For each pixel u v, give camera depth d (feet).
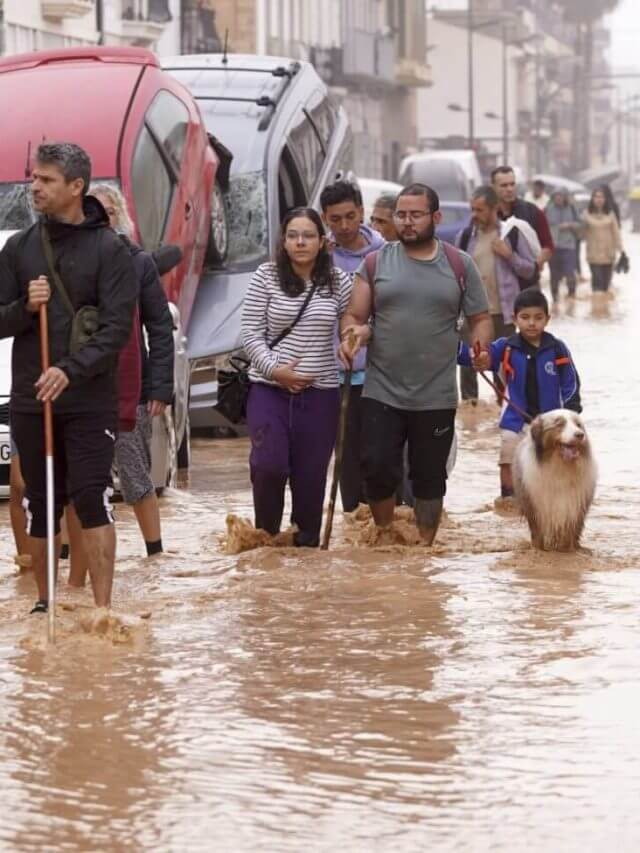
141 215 115.55
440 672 53.01
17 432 60.03
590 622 59.21
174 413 100.32
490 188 122.72
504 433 86.48
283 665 54.19
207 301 127.75
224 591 65.36
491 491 94.22
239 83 149.48
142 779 43.60
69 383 57.82
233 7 411.75
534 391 85.46
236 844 39.32
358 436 81.15
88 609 62.69
